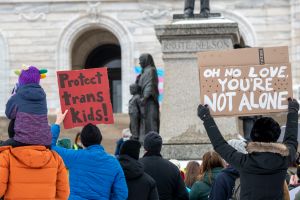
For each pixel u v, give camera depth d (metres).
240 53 18.34
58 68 79.94
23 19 80.44
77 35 80.88
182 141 30.83
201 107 16.75
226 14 78.56
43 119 15.23
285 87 18.16
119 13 79.62
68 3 80.31
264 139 15.91
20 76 15.55
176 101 31.30
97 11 79.81
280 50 18.22
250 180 15.69
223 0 78.69
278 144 15.74
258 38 78.12
